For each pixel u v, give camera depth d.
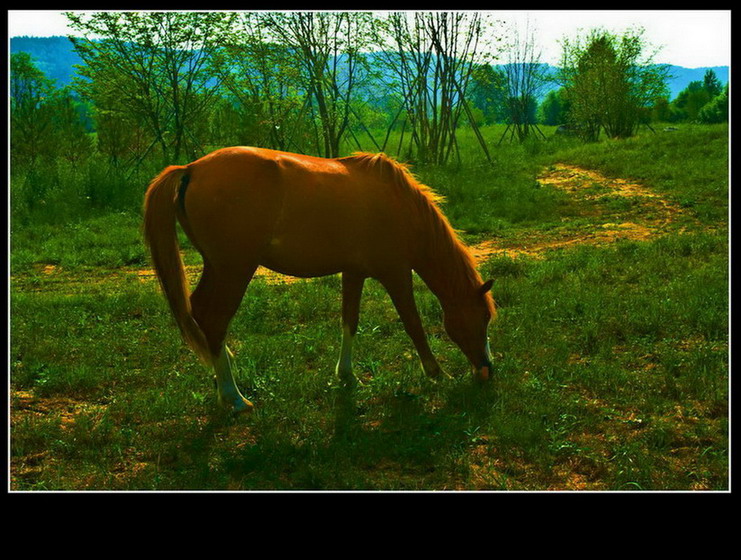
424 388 4.82
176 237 4.38
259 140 16.47
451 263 4.85
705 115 33.88
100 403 4.71
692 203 11.89
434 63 18.45
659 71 24.67
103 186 13.74
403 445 3.96
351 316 4.99
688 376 4.74
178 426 4.27
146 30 14.84
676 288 6.84
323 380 4.96
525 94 28.47
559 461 3.82
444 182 14.57
